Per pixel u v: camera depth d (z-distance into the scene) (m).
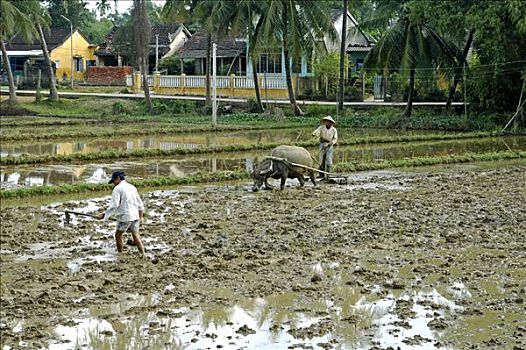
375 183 20.77
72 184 19.36
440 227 14.80
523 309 9.77
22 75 64.12
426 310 9.74
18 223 15.27
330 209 16.75
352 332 8.98
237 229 14.70
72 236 14.11
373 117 39.66
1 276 11.42
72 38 68.19
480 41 36.62
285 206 17.17
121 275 11.45
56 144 29.28
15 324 9.32
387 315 9.57
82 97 48.50
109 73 62.28
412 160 24.52
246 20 39.94
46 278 11.30
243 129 35.31
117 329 9.14
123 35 61.84
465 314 9.57
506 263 12.09
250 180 21.31
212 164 24.19
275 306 9.95
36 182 20.36
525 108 35.69
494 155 26.17
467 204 17.38
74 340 8.80
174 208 16.91
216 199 18.08
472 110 40.00
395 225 14.99
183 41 66.31
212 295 10.41
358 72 49.38
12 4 43.28
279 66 50.19
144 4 44.25
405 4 37.38
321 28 39.97
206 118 40.56
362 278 11.20
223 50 53.19
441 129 37.16
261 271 11.62
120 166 23.66
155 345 8.62
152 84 53.41
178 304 10.05
